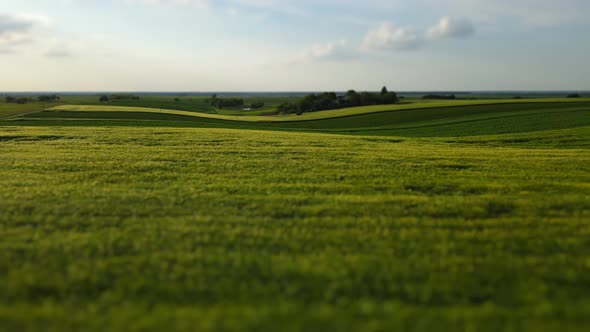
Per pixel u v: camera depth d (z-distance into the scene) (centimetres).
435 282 841
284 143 3139
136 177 1798
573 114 6538
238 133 3953
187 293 793
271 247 1015
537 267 909
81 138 3297
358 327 682
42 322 689
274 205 1365
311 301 769
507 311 735
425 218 1246
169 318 703
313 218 1236
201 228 1134
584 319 709
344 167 2117
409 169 2075
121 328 674
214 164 2156
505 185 1677
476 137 3888
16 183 1639
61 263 909
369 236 1092
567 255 971
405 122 7188
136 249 988
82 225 1154
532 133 4044
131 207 1317
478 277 864
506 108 8356
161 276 854
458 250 1005
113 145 2881
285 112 12606
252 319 700
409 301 774
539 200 1430
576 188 1625
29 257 936
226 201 1412
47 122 5484
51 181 1694
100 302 757
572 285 833
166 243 1029
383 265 913
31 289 798
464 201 1423
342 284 828
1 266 889
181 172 1944
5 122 5444
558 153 2686
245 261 927
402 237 1083
